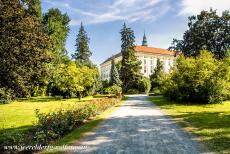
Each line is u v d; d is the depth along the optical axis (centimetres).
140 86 8006
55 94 5481
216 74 3262
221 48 5028
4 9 1534
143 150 970
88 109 1970
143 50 12012
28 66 1634
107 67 13538
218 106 2906
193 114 2125
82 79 4725
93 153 942
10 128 1619
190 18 5216
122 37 8744
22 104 3769
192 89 3316
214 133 1273
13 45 1530
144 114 2158
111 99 3278
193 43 5100
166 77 4638
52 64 4269
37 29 1777
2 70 1508
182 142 1095
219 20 5053
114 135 1266
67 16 6412
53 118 1307
